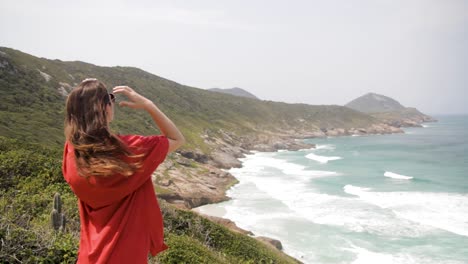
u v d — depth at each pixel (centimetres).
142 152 190
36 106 5684
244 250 2012
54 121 5247
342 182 5859
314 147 12388
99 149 177
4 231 577
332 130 17950
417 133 19188
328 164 8138
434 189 5166
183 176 5516
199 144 8738
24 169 1561
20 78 6556
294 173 6869
